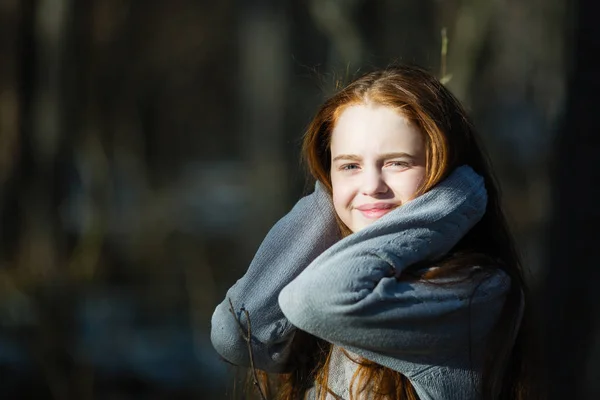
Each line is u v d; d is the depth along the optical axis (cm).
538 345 312
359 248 261
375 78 280
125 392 925
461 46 891
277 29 1503
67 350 875
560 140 404
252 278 289
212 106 2536
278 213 1384
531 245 1020
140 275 1420
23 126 1416
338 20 918
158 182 2355
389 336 258
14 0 1429
